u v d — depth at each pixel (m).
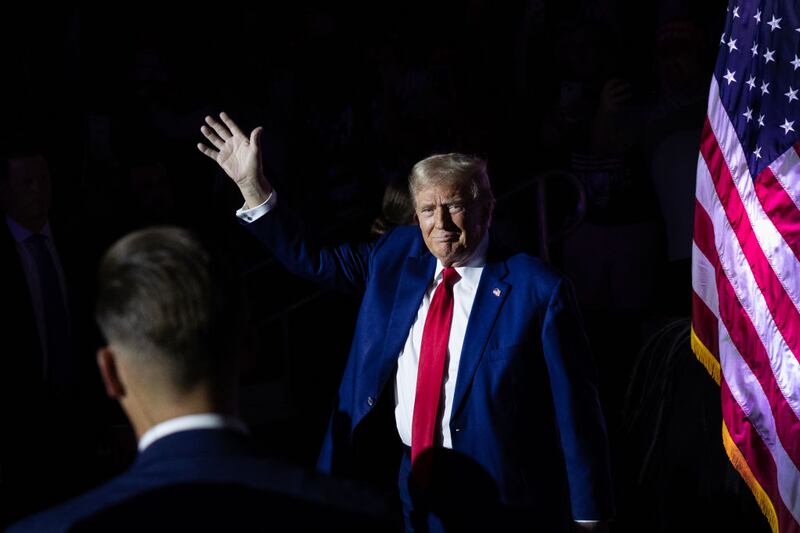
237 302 2.74
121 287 2.64
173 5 12.12
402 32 12.89
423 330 5.07
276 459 2.67
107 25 12.01
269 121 12.03
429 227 4.97
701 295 6.41
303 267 5.43
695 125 10.26
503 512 4.89
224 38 12.20
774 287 5.88
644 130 10.48
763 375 5.95
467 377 4.90
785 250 5.84
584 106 11.33
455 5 13.15
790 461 5.81
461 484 4.93
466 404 4.91
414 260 5.27
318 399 9.62
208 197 11.36
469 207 4.91
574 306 5.03
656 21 12.09
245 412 9.55
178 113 11.81
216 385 2.67
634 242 10.48
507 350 4.90
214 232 10.75
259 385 9.75
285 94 12.09
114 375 2.72
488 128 11.87
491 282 5.01
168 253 2.69
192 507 2.49
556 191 11.14
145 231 2.81
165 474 2.53
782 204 5.86
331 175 11.87
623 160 10.52
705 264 6.38
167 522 2.47
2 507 6.62
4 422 6.53
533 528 4.92
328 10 13.12
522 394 4.92
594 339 9.13
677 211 10.18
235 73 12.12
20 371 6.48
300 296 10.45
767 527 6.64
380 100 12.01
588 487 4.88
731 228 6.11
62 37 11.91
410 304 5.14
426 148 11.89
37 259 6.79
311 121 11.97
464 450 4.92
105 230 9.00
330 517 2.59
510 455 4.89
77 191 11.02
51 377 6.79
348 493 2.66
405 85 11.99
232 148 5.40
